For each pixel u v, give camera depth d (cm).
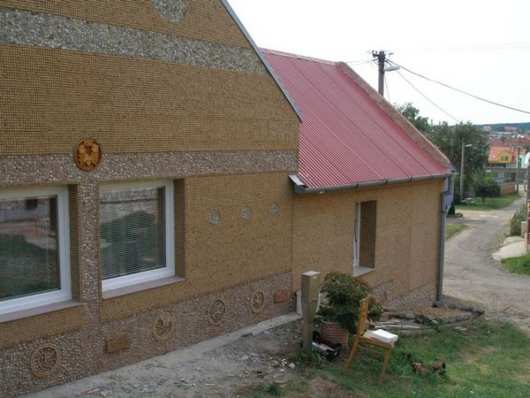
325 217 1202
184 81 869
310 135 1357
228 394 748
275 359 891
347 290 936
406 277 1568
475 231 4259
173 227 903
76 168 732
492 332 1430
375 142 1573
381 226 1418
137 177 811
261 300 1057
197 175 905
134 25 788
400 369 947
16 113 665
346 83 1905
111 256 828
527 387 1010
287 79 1622
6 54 651
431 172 1611
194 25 877
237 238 991
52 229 751
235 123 966
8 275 708
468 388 945
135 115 800
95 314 773
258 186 1025
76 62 721
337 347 948
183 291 900
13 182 668
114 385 750
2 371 673
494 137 14112
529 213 3177
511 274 2605
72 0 711
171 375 798
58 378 734
